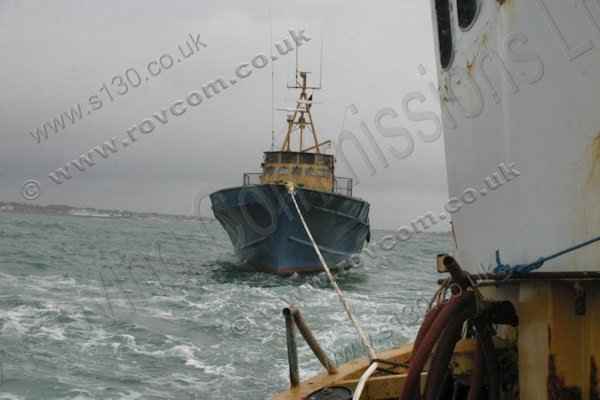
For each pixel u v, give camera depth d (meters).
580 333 2.56
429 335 2.78
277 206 24.66
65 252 40.44
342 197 25.39
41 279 26.47
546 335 2.63
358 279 31.72
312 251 25.81
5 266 30.91
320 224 25.38
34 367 12.04
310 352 13.07
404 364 3.81
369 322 17.17
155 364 12.64
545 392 2.62
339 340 14.30
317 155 28.73
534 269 2.73
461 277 2.88
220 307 20.03
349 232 27.67
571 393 2.56
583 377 2.54
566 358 2.59
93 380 11.44
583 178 2.52
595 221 2.48
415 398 2.77
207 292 23.89
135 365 12.53
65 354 13.23
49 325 16.17
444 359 2.77
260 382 11.41
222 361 12.88
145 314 18.22
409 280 31.98
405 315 18.44
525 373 2.79
